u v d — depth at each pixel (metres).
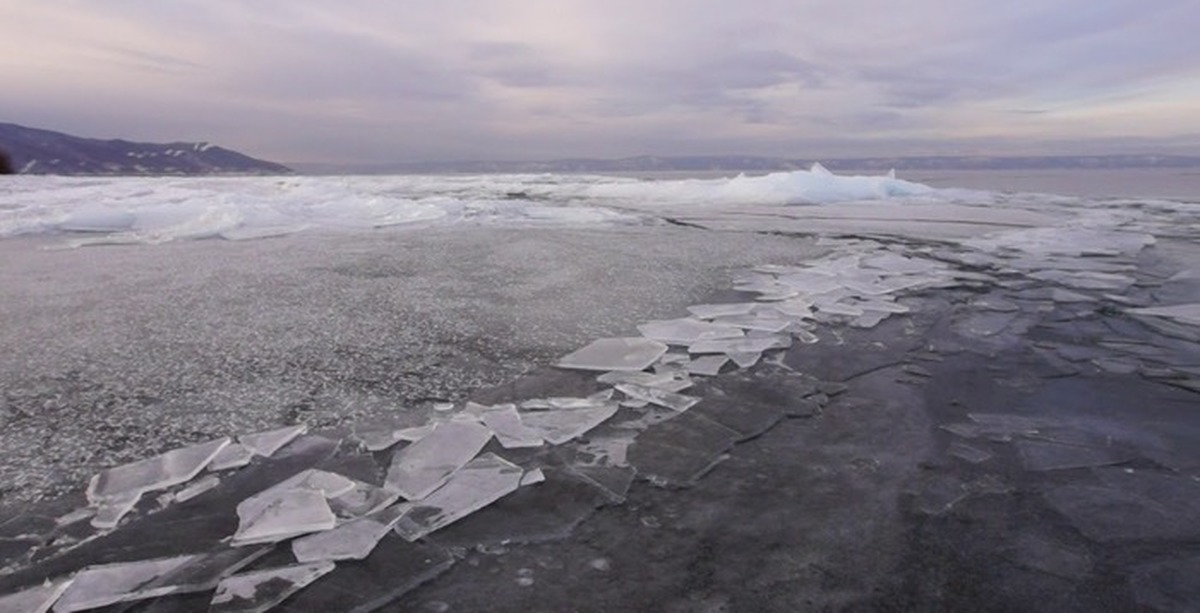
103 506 1.98
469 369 3.22
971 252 7.20
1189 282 5.46
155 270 5.72
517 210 12.32
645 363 3.32
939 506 2.01
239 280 5.26
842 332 3.96
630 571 1.70
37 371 3.09
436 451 2.34
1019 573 1.68
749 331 3.94
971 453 2.38
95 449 2.35
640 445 2.44
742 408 2.79
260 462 2.27
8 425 2.52
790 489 2.12
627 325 4.05
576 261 6.34
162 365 3.19
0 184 21.05
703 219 11.30
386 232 8.95
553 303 4.58
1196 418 2.70
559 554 1.77
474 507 1.99
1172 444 2.45
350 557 1.74
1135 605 1.56
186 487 2.10
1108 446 2.43
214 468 2.22
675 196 17.03
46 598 1.57
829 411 2.77
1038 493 2.09
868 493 2.09
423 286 5.07
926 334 3.93
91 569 1.67
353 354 3.40
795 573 1.69
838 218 11.44
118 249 7.16
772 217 11.72
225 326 3.87
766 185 16.25
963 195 17.17
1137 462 2.30
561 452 2.38
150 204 11.14
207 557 1.74
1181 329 4.04
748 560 1.74
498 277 5.47
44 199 13.59
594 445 2.43
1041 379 3.17
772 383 3.09
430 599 1.59
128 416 2.62
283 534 1.83
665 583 1.65
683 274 5.75
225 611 1.53
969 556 1.76
